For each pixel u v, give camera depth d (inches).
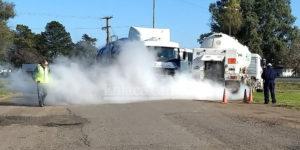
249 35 3016.7
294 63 2893.7
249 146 359.9
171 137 399.5
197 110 604.1
